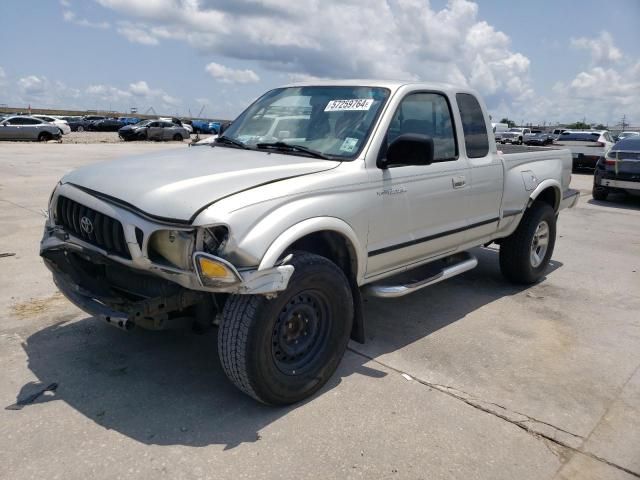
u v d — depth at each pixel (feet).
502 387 12.16
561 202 20.43
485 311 16.84
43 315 15.07
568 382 12.50
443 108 14.85
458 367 13.03
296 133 13.66
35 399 10.96
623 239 28.22
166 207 9.80
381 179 12.41
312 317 11.23
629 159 39.60
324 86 14.65
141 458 9.28
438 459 9.59
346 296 11.53
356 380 12.22
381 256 12.85
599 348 14.40
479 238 16.62
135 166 11.88
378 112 12.92
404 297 17.88
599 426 10.78
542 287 19.56
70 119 184.85
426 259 14.79
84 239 11.27
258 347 10.07
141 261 10.00
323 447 9.78
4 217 27.73
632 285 20.11
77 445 9.56
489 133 16.63
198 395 11.34
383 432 10.29
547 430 10.57
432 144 11.53
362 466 9.32
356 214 11.76
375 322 15.66
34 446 9.50
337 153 12.44
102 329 14.29
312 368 11.25
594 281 20.47
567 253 24.84
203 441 9.81
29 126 106.22
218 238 9.80
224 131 15.64
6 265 19.47
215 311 11.11
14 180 43.04
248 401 11.19
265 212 10.13
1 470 8.86
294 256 10.76
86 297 11.07
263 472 9.05
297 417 10.68
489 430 10.50
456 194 14.82
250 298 10.09
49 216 12.71
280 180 10.87
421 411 11.05
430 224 14.20
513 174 17.43
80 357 12.78
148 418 10.45
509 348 14.20
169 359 12.84
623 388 12.32
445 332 15.10
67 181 12.09
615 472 9.45
